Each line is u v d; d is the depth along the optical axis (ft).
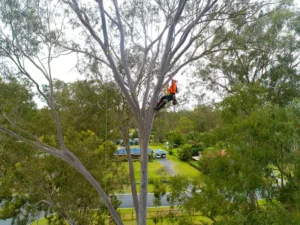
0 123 38.99
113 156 47.01
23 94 42.04
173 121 124.67
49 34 31.19
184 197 28.78
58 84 50.24
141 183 31.09
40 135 43.19
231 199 24.75
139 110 31.12
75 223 39.37
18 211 41.14
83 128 49.16
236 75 57.36
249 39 42.80
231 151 22.75
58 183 39.42
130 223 52.85
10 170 41.14
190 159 107.65
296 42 48.67
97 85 43.29
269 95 48.60
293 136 21.16
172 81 28.84
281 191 22.68
